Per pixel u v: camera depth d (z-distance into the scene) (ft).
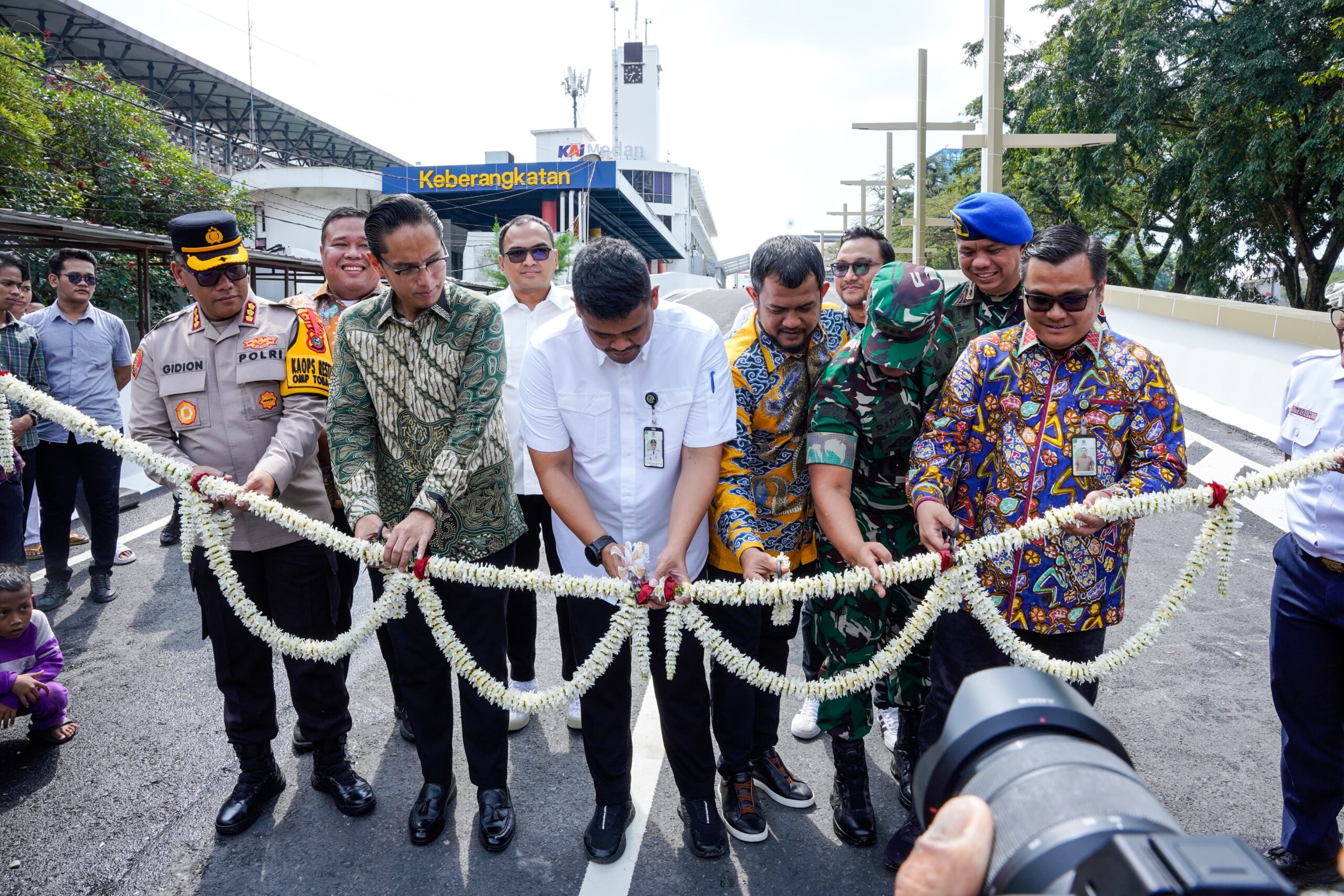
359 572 11.96
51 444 15.69
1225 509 7.06
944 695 8.02
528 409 8.36
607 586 7.66
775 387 8.89
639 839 9.14
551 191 114.42
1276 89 45.44
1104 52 53.11
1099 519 6.80
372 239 7.87
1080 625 7.43
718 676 9.04
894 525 9.05
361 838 9.16
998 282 8.83
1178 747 10.73
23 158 40.09
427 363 8.57
